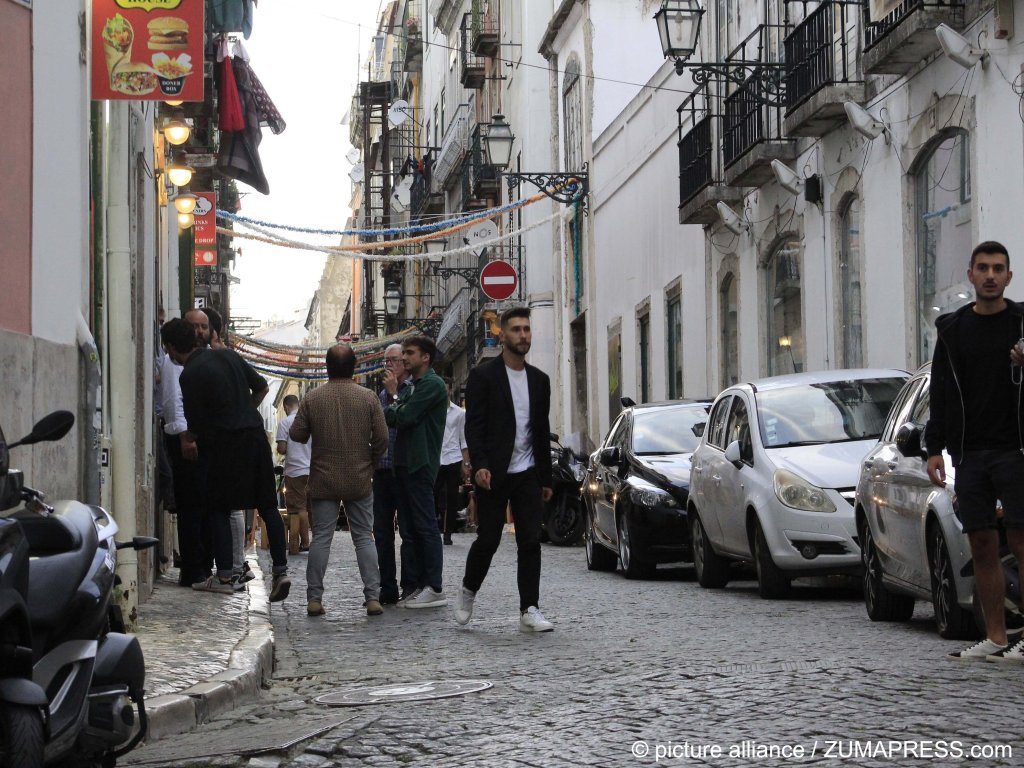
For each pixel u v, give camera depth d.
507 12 44.62
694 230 26.73
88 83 10.33
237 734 6.87
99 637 5.50
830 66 19.12
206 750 6.41
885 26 17.39
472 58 48.88
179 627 10.27
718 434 14.89
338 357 12.62
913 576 9.81
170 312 21.44
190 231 25.69
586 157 35.38
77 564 5.17
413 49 68.38
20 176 8.91
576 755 5.88
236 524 14.63
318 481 12.45
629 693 7.32
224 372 12.74
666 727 6.35
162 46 10.77
